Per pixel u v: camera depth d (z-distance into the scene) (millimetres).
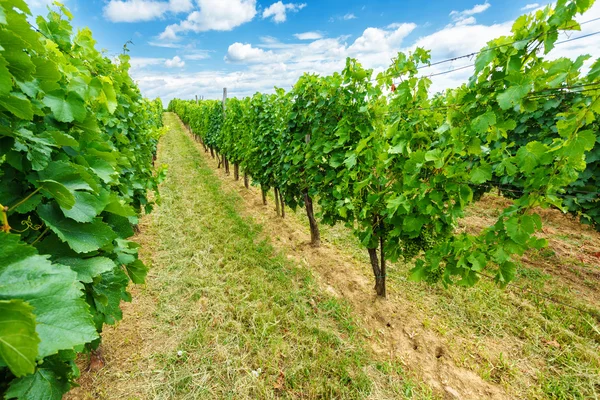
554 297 3510
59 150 1370
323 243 5020
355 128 3422
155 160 12070
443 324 3111
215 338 2754
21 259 792
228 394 2268
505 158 2062
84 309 799
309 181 4391
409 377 2520
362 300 3479
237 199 7383
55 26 1976
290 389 2355
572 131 1636
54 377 1024
